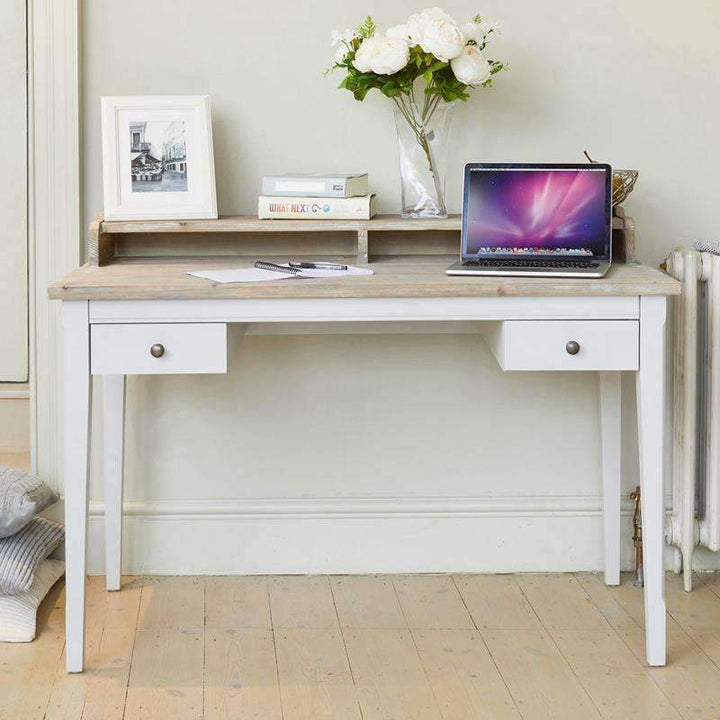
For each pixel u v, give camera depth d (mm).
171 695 2250
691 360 2719
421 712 2182
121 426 2770
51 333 2834
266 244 2814
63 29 2717
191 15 2748
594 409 2908
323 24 2762
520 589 2816
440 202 2643
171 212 2635
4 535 2609
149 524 2900
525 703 2217
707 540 2814
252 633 2545
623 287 2260
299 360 2865
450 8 2768
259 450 2898
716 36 2791
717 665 2387
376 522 2916
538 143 2816
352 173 2805
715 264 2686
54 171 2768
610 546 2834
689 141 2828
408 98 2713
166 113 2646
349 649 2461
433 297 2287
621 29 2785
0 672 2350
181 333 2279
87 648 2463
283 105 2785
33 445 2875
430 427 2904
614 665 2385
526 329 2297
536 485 2932
